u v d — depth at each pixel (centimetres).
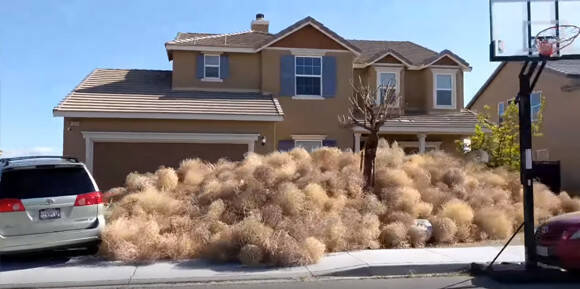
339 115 2208
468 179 1600
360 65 2359
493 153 1912
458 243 1259
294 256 998
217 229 1152
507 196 1540
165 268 984
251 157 1608
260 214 1178
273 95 2183
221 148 1978
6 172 991
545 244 900
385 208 1320
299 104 2194
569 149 2381
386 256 1070
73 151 1895
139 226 1121
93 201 1047
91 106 1900
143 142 1930
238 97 2138
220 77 2209
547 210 1541
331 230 1138
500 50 979
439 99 2438
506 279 893
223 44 2209
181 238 1093
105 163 1898
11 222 970
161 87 2186
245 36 2350
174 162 1942
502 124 2036
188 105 2002
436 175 1602
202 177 1509
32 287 882
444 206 1368
